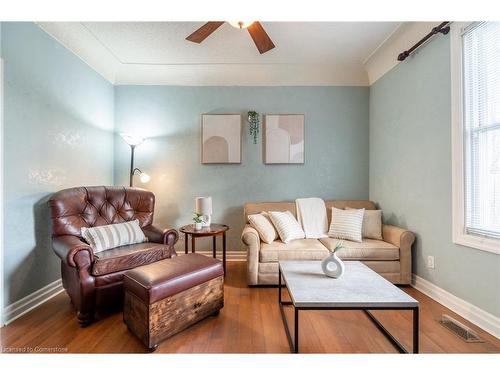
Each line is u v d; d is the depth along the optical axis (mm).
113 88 3475
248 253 2588
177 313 1730
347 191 3523
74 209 2307
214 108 3498
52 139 2398
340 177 3521
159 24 2500
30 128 2152
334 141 3514
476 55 1902
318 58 3162
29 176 2137
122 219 2676
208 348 1624
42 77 2277
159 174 3502
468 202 1974
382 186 3182
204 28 2041
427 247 2375
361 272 1917
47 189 2338
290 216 3053
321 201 3297
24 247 2080
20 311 2018
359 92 3512
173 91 3494
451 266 2096
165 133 3498
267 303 2250
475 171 1929
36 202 2207
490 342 1664
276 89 3498
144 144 3500
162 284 1640
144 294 1597
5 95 1922
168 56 3129
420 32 2420
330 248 2645
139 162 3502
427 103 2373
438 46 2225
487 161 1844
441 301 2188
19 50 2041
